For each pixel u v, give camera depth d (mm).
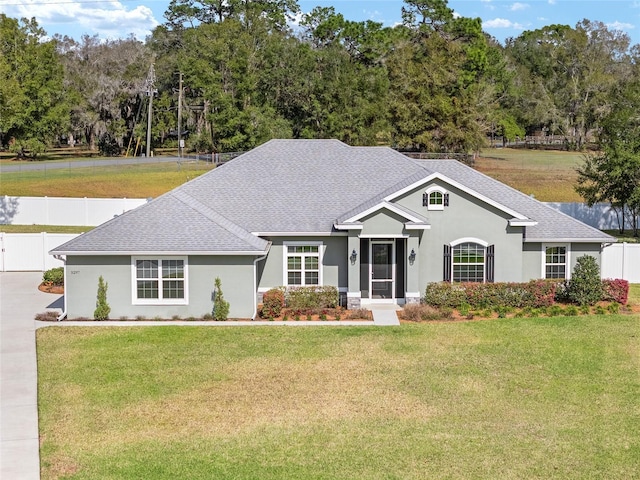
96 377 20969
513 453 15867
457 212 30469
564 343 24672
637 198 48969
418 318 28094
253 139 79188
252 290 28391
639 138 50188
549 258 31891
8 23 79750
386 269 30875
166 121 94812
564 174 77062
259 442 16438
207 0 100500
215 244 28078
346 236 30656
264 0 103750
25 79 80875
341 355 23250
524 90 108500
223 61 81812
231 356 23094
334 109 78500
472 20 99562
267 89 82625
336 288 29969
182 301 28328
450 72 77000
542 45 126688
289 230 30500
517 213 30422
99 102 92438
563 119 105750
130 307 28328
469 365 22219
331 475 14758
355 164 34125
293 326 27062
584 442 16484
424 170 32375
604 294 31016
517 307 30031
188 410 18422
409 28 100875
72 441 16422
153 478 14570
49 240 40562
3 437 16562
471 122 74750
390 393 19703
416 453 15844
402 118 73938
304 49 83062
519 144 111812
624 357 23094
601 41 114500
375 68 91562
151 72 87625
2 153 93875
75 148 104125
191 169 74625
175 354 23312
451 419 17859
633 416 18094
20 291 34344
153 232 28625
